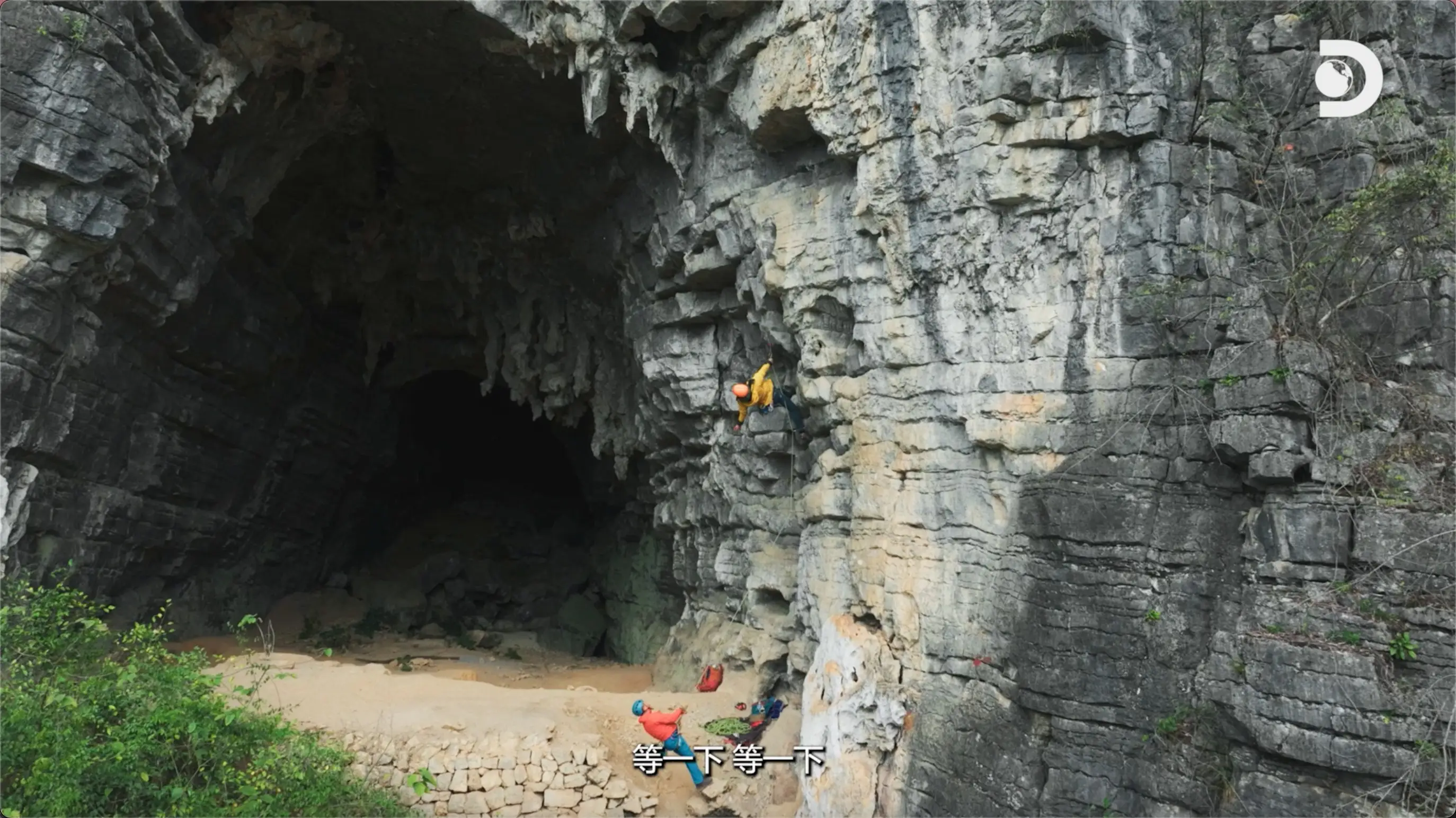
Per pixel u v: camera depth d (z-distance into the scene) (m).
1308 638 7.75
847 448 12.78
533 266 21.20
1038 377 10.26
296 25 15.53
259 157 17.25
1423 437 8.40
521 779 11.67
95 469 15.30
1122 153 10.09
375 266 21.78
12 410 12.91
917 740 10.75
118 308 14.84
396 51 16.52
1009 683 9.98
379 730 12.05
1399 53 10.10
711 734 12.84
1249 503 8.81
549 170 18.59
